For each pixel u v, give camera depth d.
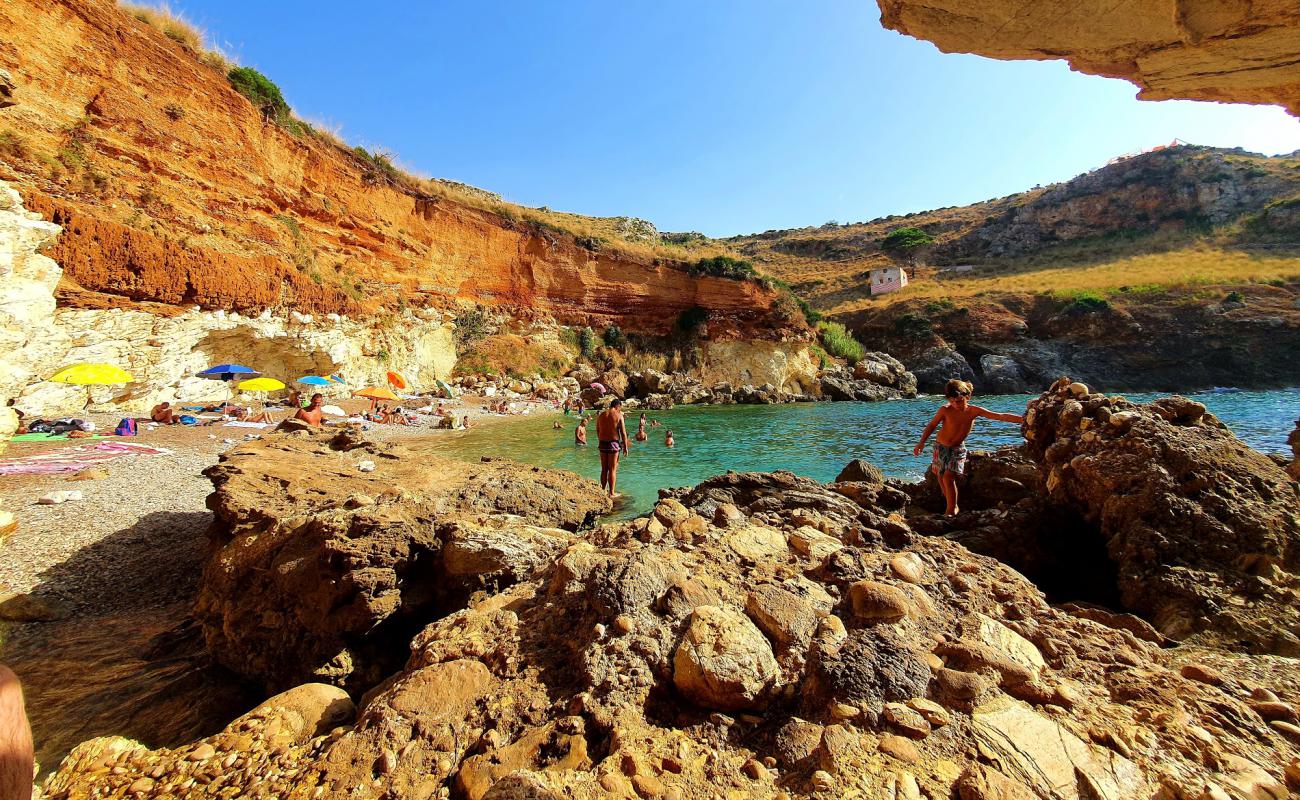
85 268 13.98
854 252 77.88
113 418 14.10
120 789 2.20
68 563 6.38
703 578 3.17
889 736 2.07
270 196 22.78
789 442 18.78
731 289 41.38
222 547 5.41
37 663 4.79
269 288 20.23
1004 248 66.88
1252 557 4.22
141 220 15.99
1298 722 2.29
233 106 21.14
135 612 5.84
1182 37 3.98
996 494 6.81
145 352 15.69
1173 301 41.47
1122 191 64.19
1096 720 2.23
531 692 2.46
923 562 3.52
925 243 70.69
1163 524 4.58
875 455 16.05
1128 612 4.54
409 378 29.08
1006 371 42.06
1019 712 2.22
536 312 37.00
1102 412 5.60
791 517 4.73
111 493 8.48
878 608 2.81
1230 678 2.64
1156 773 1.95
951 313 47.56
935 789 1.84
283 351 21.64
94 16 16.05
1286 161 61.53
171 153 18.19
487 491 7.68
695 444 18.33
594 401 30.80
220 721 4.16
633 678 2.42
